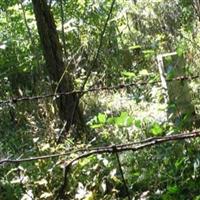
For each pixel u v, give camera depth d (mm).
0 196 4621
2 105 7398
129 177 4324
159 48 8883
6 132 6789
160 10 10711
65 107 6238
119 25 10445
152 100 6492
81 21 9570
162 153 4387
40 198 4188
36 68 9320
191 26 9398
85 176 4258
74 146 5008
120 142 5297
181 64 5738
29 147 5852
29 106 7281
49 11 6453
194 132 2523
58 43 6461
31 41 9422
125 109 6809
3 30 9859
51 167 4332
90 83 7746
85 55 9047
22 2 9633
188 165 4129
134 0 10906
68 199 4156
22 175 4375
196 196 3717
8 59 9539
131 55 9750
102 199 4137
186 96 5660
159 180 4215
